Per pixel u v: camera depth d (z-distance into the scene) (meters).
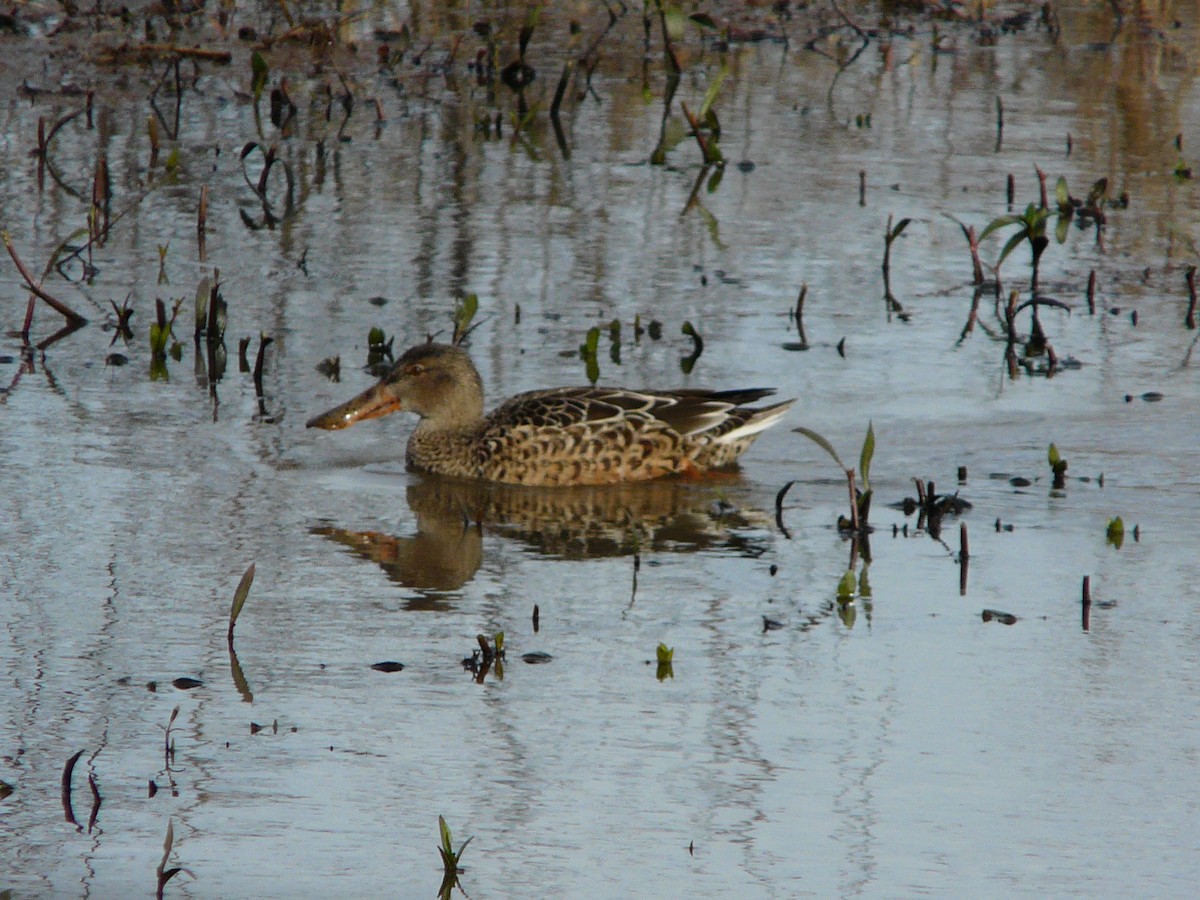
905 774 8.87
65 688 9.70
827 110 26.34
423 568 11.85
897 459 14.04
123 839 8.12
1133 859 8.07
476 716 9.48
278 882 7.77
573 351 16.50
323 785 8.67
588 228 20.47
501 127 25.08
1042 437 14.50
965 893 7.76
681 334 17.03
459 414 14.20
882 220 20.98
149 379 15.76
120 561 11.70
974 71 29.00
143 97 25.56
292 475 13.78
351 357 16.33
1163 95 27.47
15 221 19.94
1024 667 10.20
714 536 12.65
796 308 17.91
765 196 21.88
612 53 29.56
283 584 11.44
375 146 23.88
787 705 9.66
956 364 16.38
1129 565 11.88
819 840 8.21
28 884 7.71
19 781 8.64
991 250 20.06
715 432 14.13
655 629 10.77
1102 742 9.23
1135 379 15.95
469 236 20.05
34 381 15.55
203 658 10.19
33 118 24.19
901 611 11.09
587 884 7.80
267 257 19.19
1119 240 20.55
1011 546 12.26
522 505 13.44
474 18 31.31
